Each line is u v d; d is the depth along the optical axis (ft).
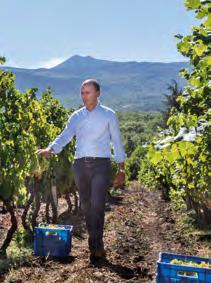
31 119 36.29
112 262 24.84
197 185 29.07
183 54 13.71
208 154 14.88
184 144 13.35
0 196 29.40
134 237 38.60
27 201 37.68
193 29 12.85
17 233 33.50
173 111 26.78
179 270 18.61
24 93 37.73
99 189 23.86
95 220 24.03
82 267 23.31
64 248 26.37
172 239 39.65
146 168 116.37
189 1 11.41
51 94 52.31
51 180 41.60
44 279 21.79
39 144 38.24
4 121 30.30
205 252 32.76
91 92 24.00
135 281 21.43
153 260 27.76
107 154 24.21
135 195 111.96
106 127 24.12
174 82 218.79
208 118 15.12
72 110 63.41
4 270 24.06
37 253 26.71
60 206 68.74
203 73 13.51
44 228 26.68
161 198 102.22
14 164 30.17
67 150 48.57
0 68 32.89
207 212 46.06
